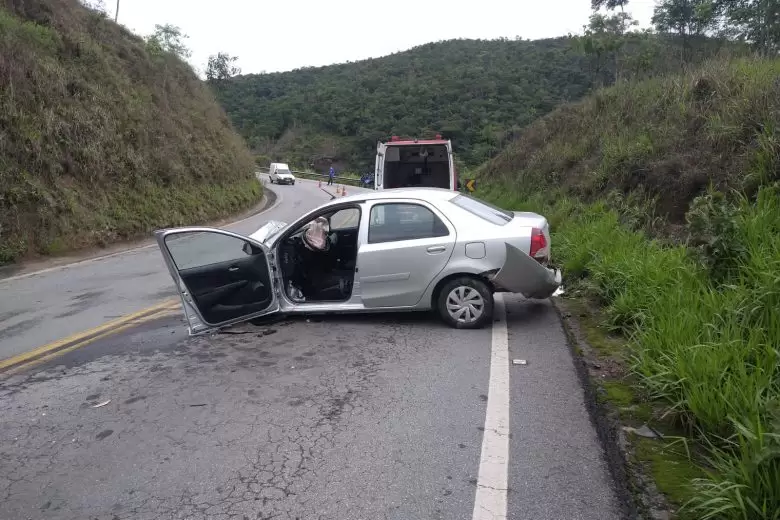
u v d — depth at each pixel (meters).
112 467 3.42
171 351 5.56
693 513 2.61
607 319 5.68
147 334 6.23
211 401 4.32
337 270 6.62
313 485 3.13
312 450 3.51
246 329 6.14
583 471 3.17
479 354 5.14
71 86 16.80
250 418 3.99
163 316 7.00
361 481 3.15
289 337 5.81
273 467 3.33
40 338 6.34
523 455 3.36
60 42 17.66
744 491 2.44
